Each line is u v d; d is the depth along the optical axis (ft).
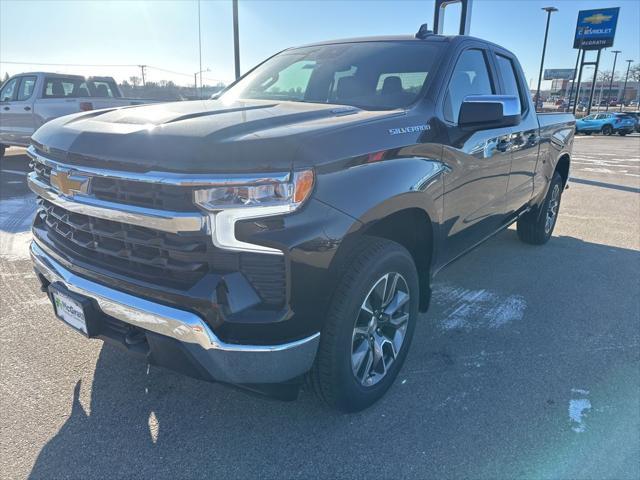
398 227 9.16
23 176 29.91
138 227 6.58
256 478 6.93
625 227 21.57
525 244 18.56
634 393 9.02
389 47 11.00
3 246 16.30
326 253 6.48
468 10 24.94
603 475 7.06
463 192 10.05
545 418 8.29
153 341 6.70
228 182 5.87
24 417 7.97
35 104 32.89
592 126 118.11
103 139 6.77
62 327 10.86
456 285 14.24
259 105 8.91
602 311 12.55
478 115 9.09
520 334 11.23
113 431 7.75
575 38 147.54
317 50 11.94
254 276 6.20
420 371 9.64
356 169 6.98
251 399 8.64
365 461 7.27
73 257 7.54
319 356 7.25
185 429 7.86
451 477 7.00
